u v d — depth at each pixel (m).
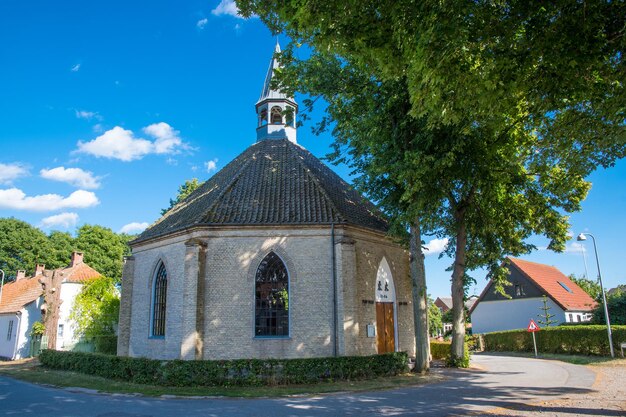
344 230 21.69
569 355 31.00
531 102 11.92
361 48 10.30
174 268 22.77
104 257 61.31
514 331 37.69
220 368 17.19
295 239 21.41
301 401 13.84
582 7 9.25
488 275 25.48
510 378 18.59
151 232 25.39
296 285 20.84
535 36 9.66
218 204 22.53
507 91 10.05
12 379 21.19
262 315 20.77
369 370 18.66
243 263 21.00
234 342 20.09
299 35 14.94
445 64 9.31
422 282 21.14
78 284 40.97
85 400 14.54
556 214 24.80
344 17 9.70
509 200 23.67
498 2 9.38
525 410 11.70
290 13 10.32
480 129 17.75
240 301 20.56
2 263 58.41
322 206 22.45
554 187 23.08
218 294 20.59
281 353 20.05
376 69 11.84
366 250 23.25
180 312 21.73
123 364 19.06
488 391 15.12
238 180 24.33
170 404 13.61
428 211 19.78
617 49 9.70
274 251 21.23
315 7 9.54
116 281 62.09
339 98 21.41
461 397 13.97
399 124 19.28
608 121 11.82
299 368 17.48
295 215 21.75
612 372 20.55
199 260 20.58
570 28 9.42
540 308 48.00
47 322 31.80
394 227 20.20
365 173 21.05
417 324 20.91
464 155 19.09
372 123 19.30
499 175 19.95
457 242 23.81
